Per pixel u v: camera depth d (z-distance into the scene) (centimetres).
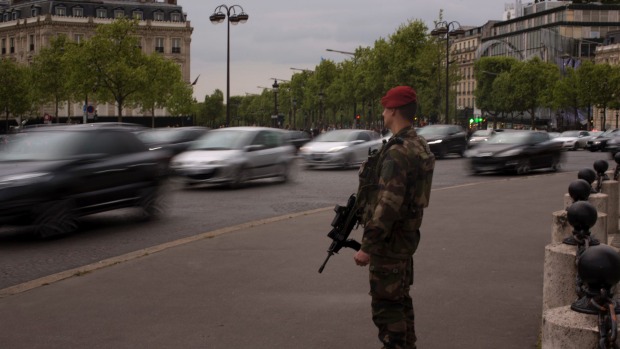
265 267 802
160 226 1223
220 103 17525
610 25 11488
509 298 650
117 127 1268
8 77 6500
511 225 1115
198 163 1905
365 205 409
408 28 6366
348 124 10544
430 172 400
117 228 1203
